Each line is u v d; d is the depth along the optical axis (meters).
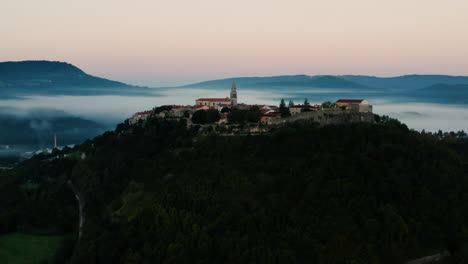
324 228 154.25
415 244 154.38
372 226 154.88
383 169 176.50
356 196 164.75
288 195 172.88
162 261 150.50
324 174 176.12
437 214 163.75
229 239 149.50
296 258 145.00
